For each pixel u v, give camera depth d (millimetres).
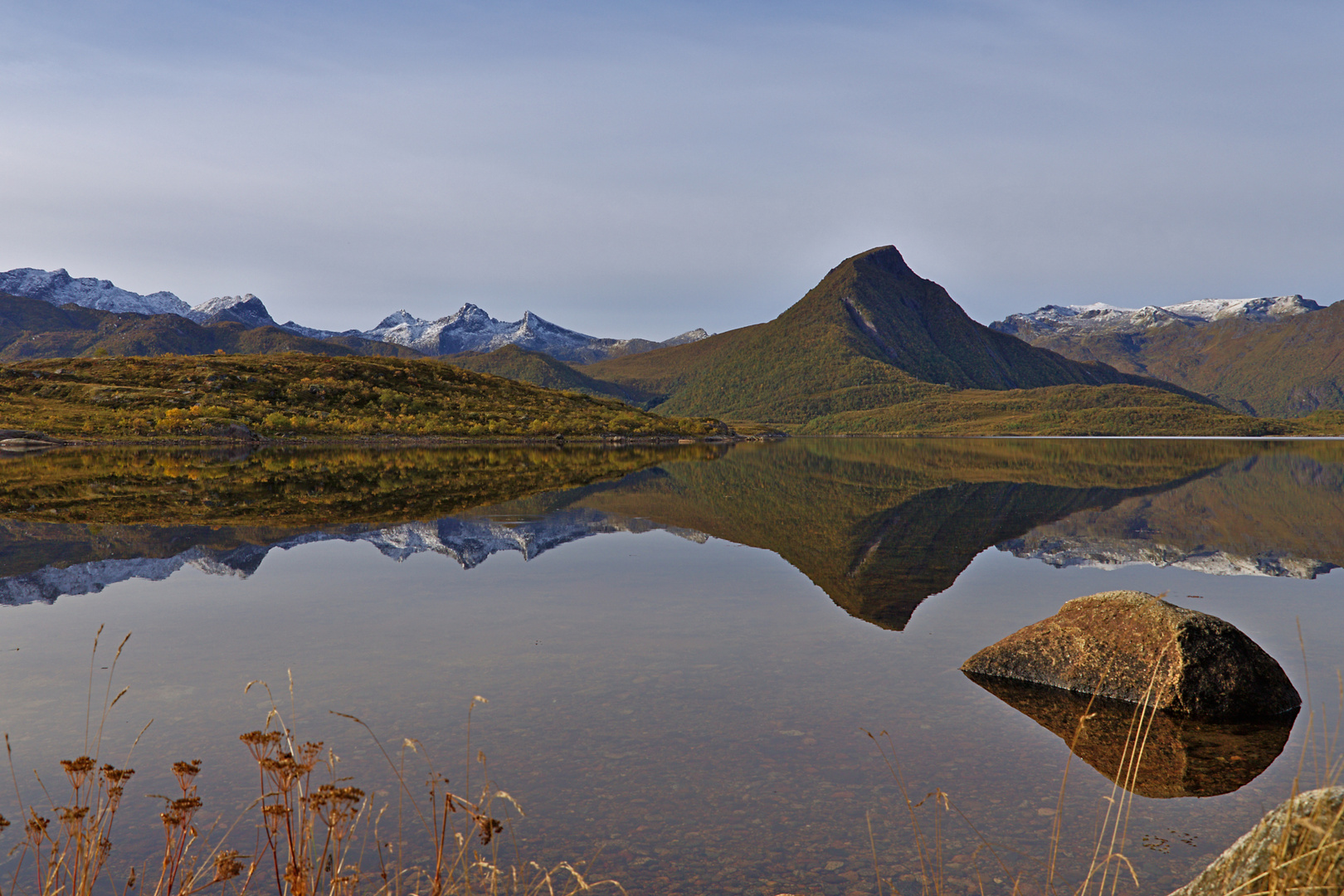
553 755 7223
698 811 6254
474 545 19359
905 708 8453
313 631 11438
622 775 6840
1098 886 5238
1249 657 8555
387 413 137750
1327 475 47656
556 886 5164
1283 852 3328
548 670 9648
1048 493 34938
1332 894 3102
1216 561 17250
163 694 8766
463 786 6613
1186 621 8891
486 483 40625
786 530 22422
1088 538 20641
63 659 10039
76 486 36438
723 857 5594
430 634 11266
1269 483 40594
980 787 6684
